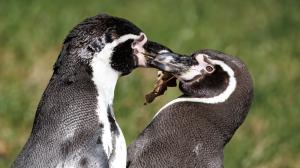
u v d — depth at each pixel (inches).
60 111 451.2
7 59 739.4
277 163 651.5
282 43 828.0
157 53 482.0
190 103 482.0
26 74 719.7
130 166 469.4
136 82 698.2
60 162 438.6
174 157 468.1
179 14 840.9
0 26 779.4
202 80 485.1
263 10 883.4
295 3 900.6
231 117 481.4
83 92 456.8
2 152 629.3
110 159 451.5
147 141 473.7
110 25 469.7
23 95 681.0
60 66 463.2
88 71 463.2
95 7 827.4
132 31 475.2
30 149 444.8
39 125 450.6
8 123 658.2
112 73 470.6
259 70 765.3
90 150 442.9
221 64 483.8
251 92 485.4
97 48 465.4
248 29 844.0
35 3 808.3
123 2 849.5
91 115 452.1
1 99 669.9
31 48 752.3
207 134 476.1
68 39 466.9
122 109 663.1
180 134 473.1
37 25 783.7
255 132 676.7
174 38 789.2
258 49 805.9
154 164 467.2
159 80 502.6
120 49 471.5
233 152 637.3
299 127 687.7
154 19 824.3
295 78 767.7
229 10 873.5
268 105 711.7
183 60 485.4
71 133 445.4
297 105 719.7
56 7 811.4
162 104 676.7
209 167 470.6
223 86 483.5
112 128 458.6
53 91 457.4
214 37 806.5
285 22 863.1
